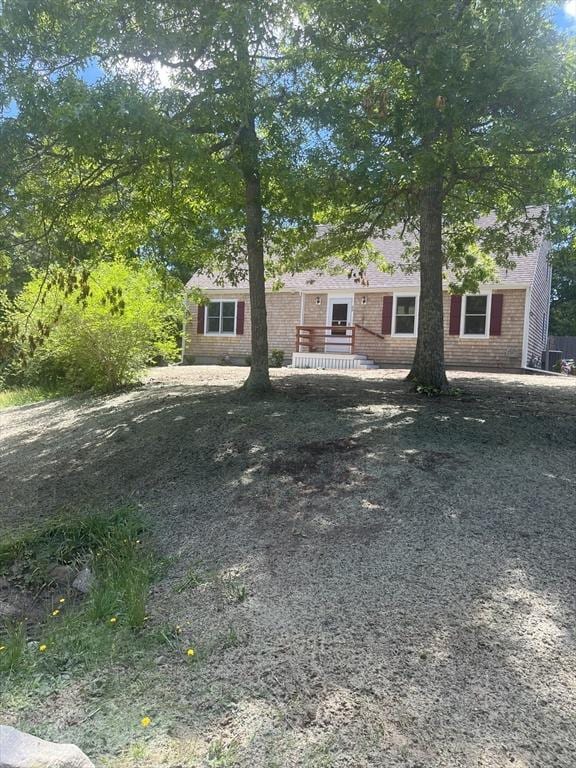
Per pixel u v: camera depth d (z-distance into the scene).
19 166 5.37
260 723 2.16
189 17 5.68
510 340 15.70
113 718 2.25
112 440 6.54
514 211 9.49
